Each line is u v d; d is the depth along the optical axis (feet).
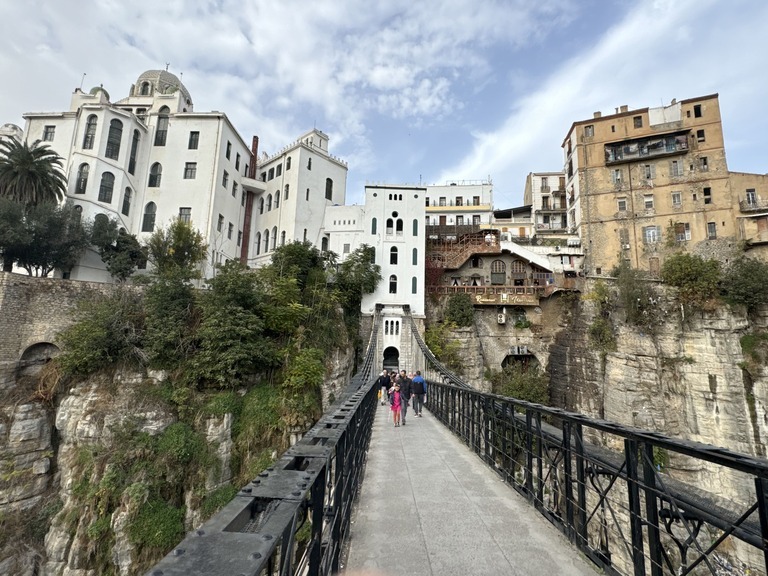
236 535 4.72
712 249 117.50
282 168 146.10
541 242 140.05
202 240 113.09
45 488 63.36
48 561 54.49
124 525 54.49
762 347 91.40
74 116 118.73
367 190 129.39
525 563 13.53
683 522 9.95
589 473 14.55
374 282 118.93
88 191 105.50
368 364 68.28
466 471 25.14
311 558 8.71
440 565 13.38
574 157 143.43
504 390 105.09
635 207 129.80
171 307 75.00
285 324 80.28
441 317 120.98
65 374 69.56
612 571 12.51
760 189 121.08
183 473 62.23
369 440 33.71
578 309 110.93
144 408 64.64
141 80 147.74
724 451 8.57
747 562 35.50
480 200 164.76
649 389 92.68
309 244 112.68
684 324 97.25
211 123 128.06
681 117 129.29
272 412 69.26
